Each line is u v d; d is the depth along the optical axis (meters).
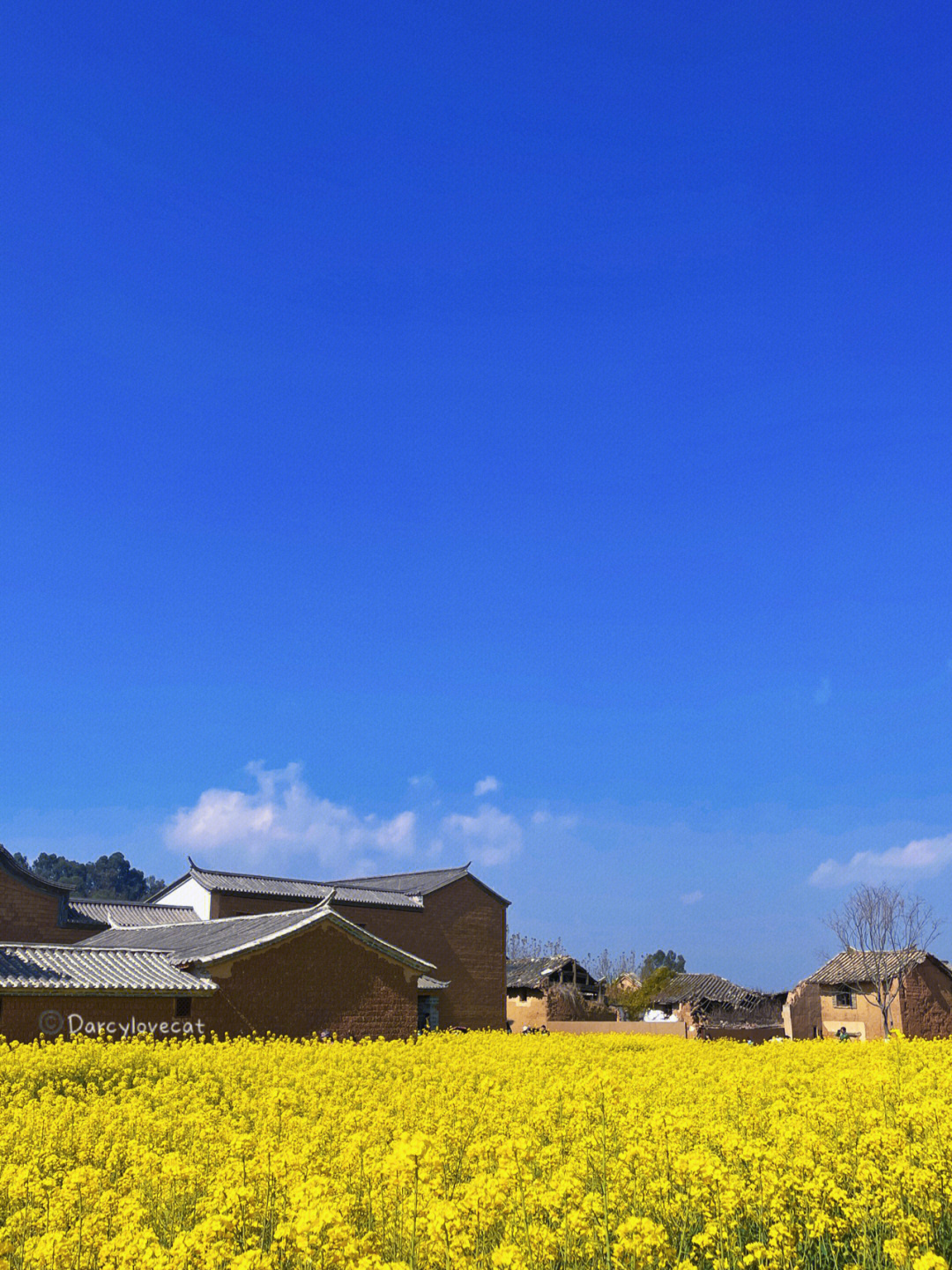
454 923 47.94
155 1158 8.65
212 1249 6.36
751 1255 6.81
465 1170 9.09
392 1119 11.24
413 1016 28.20
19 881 37.03
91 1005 22.58
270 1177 7.89
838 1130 10.52
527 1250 6.70
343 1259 6.14
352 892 46.19
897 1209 7.35
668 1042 31.89
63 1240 6.83
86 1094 15.89
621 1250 6.71
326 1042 24.33
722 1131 9.39
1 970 22.27
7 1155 10.61
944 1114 9.32
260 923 28.44
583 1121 10.20
